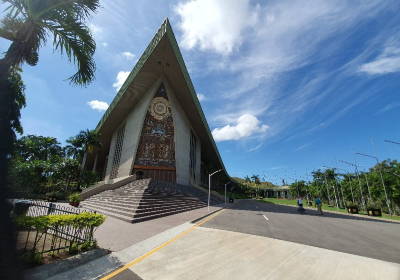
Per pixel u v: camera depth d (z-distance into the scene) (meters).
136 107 37.16
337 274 4.67
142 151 32.75
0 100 4.51
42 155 39.56
